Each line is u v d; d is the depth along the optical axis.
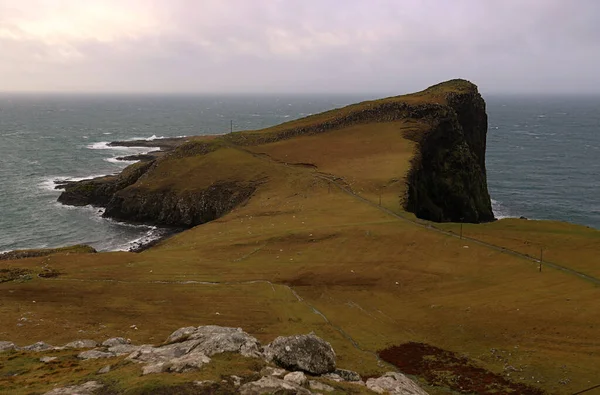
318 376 23.08
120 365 22.16
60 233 100.00
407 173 97.25
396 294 50.03
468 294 47.72
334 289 51.75
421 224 69.25
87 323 42.09
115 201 114.62
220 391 18.31
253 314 45.38
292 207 85.62
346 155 117.06
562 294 44.44
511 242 59.38
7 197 124.31
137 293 50.53
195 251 66.06
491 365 34.41
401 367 34.62
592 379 30.97
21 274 55.94
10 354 27.12
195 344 24.64
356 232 66.38
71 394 17.95
